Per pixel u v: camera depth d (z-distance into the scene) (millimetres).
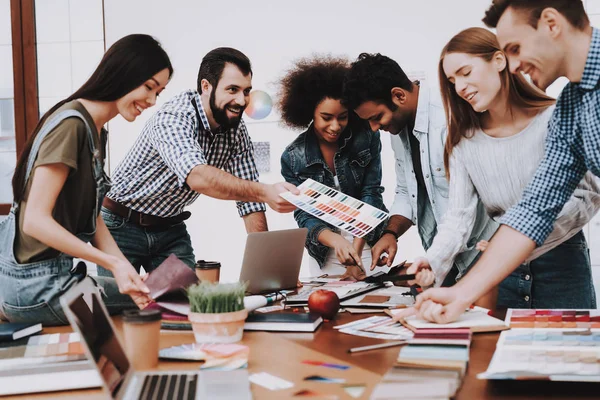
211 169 2223
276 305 1912
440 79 2082
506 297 2258
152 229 2752
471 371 1197
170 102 2508
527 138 2045
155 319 1252
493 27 1640
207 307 1404
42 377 1175
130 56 1803
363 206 2086
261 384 1118
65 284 1681
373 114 2514
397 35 3627
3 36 4086
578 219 2080
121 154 3916
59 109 1749
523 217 1593
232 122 2520
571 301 2191
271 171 3740
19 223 1728
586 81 1499
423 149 2543
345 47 3674
